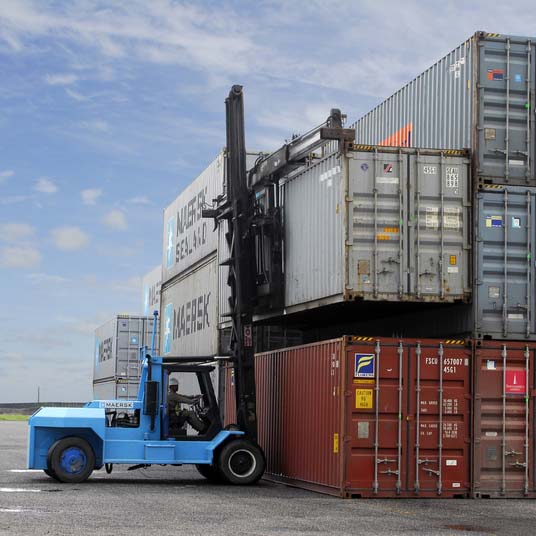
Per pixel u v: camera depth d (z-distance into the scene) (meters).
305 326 22.75
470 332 16.41
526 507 14.84
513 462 16.17
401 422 15.88
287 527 11.93
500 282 16.45
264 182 20.00
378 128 20.84
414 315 18.47
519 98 16.83
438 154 16.55
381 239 16.17
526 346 16.36
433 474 15.92
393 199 16.30
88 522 11.93
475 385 16.16
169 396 18.00
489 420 16.20
